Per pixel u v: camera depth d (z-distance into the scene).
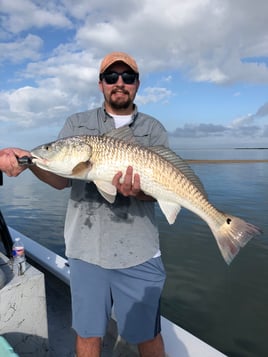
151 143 2.84
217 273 6.62
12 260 2.73
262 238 8.74
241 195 14.94
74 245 2.61
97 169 2.55
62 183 2.90
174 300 5.61
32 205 13.34
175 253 7.75
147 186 2.58
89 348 2.58
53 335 3.33
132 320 2.58
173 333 2.90
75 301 2.61
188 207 2.77
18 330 2.52
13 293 2.45
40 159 2.61
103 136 2.58
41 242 8.70
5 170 2.48
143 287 2.58
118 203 2.58
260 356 4.20
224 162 35.84
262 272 6.62
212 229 2.78
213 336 4.60
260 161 37.72
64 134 2.89
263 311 5.22
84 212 2.61
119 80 2.67
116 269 2.54
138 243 2.58
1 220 3.22
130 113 2.86
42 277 2.62
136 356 3.05
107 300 2.62
